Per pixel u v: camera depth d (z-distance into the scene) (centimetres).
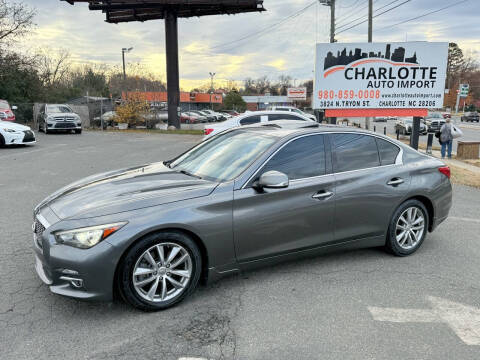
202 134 2480
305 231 386
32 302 339
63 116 2141
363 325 312
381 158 439
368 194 415
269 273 405
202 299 351
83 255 295
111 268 300
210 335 296
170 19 2948
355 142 427
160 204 325
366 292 367
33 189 770
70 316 319
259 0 2862
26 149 1423
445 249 482
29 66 3238
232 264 357
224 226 342
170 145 1683
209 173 389
